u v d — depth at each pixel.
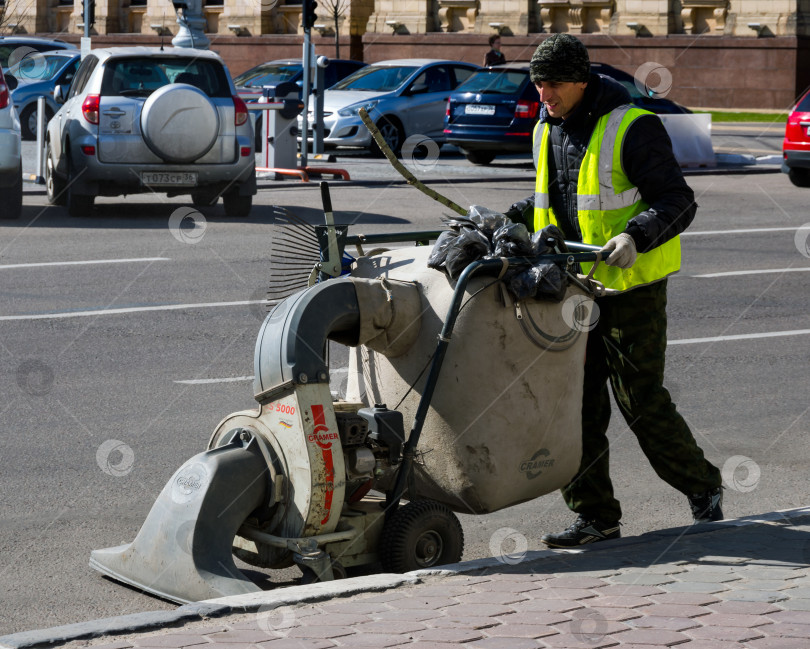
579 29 57.03
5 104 21.03
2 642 5.35
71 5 68.62
